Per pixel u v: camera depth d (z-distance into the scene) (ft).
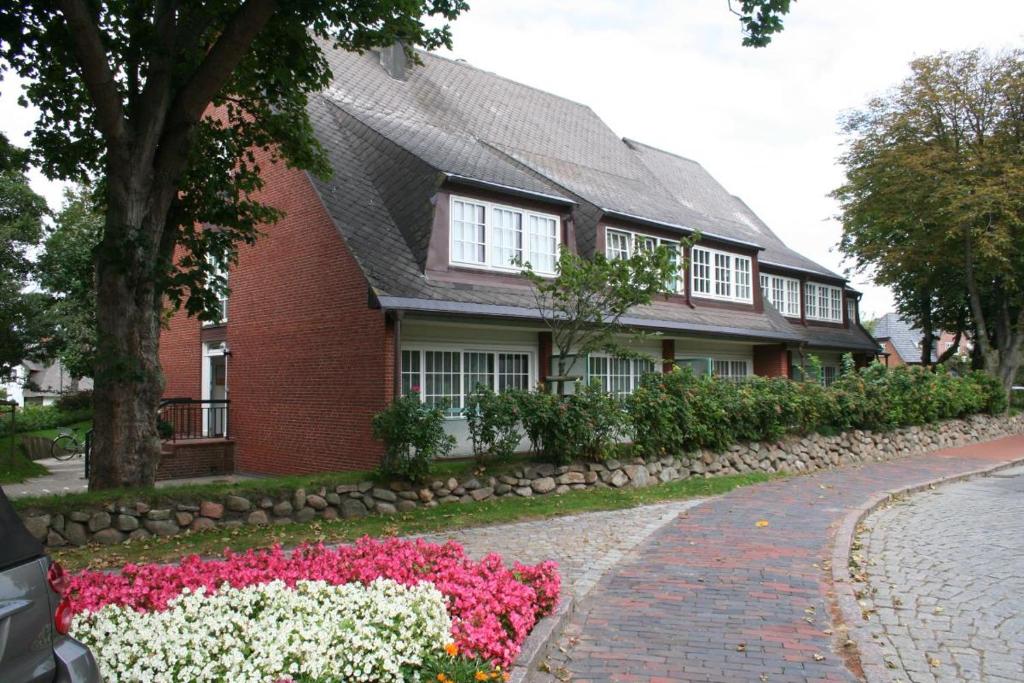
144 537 29.91
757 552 26.53
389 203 49.03
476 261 48.57
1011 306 97.76
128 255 31.30
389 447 36.40
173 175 33.47
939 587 22.61
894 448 64.28
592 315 44.21
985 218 84.23
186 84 33.35
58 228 92.68
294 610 15.76
